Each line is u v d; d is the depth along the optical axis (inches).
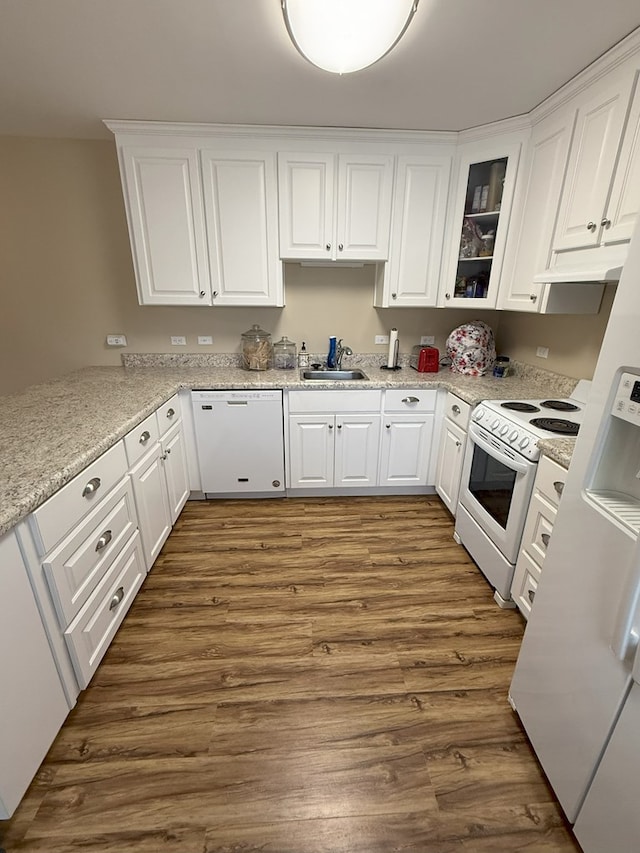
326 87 71.4
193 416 100.0
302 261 106.0
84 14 52.2
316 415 102.4
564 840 42.3
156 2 49.9
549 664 44.8
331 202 95.3
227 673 60.4
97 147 98.8
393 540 93.7
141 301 99.3
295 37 52.7
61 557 47.4
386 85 70.3
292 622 70.0
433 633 68.1
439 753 50.1
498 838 42.4
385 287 103.3
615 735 34.4
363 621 70.4
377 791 46.2
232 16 52.4
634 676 31.0
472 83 69.5
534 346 102.8
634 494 38.3
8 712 39.9
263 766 48.5
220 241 96.3
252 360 110.3
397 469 109.3
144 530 74.6
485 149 89.5
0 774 38.8
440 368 118.4
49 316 110.3
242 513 104.7
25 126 90.5
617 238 59.7
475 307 98.8
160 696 56.8
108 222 103.9
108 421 65.3
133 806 44.6
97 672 60.3
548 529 59.4
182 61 63.2
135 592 70.9
